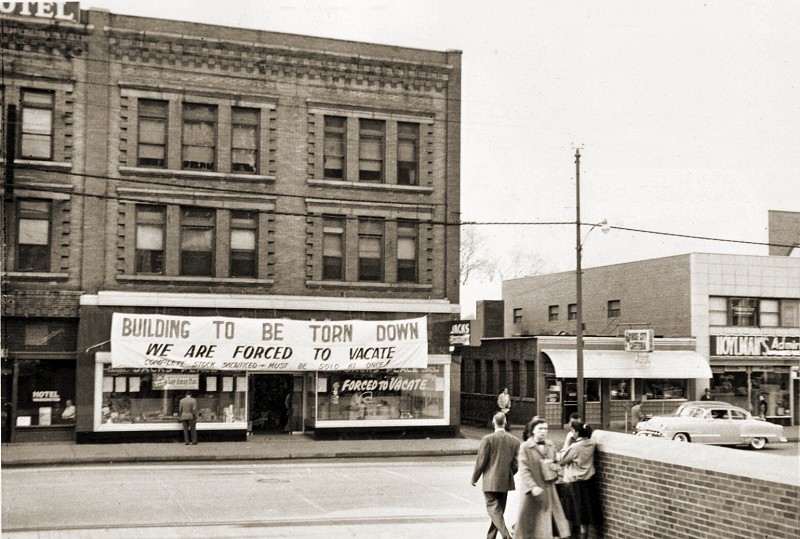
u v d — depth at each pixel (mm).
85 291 27156
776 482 9133
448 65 31828
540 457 11844
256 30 29438
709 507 10133
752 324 41250
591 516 12406
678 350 39281
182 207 28625
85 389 26766
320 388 30016
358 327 29656
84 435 26656
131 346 26734
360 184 30578
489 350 41125
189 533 13750
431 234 31547
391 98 31203
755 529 9406
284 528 14336
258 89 29516
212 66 28938
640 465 11508
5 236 26172
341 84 30578
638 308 43375
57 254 26953
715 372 40344
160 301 27766
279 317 29281
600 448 12531
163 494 17906
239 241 29391
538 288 50875
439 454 27219
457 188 31906
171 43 28375
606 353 37656
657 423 29828
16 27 26625
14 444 26234
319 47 30250
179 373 28016
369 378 30625
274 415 30500
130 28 27984
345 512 16125
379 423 30484
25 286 26562
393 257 31094
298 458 25688
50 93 27125
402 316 30859
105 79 27672
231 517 15406
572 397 37594
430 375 31406
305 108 30125
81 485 19031
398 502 17406
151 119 28328
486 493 12523
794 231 49344
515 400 38656
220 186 28922
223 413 28469
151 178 28031
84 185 27344
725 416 30188
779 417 41156
